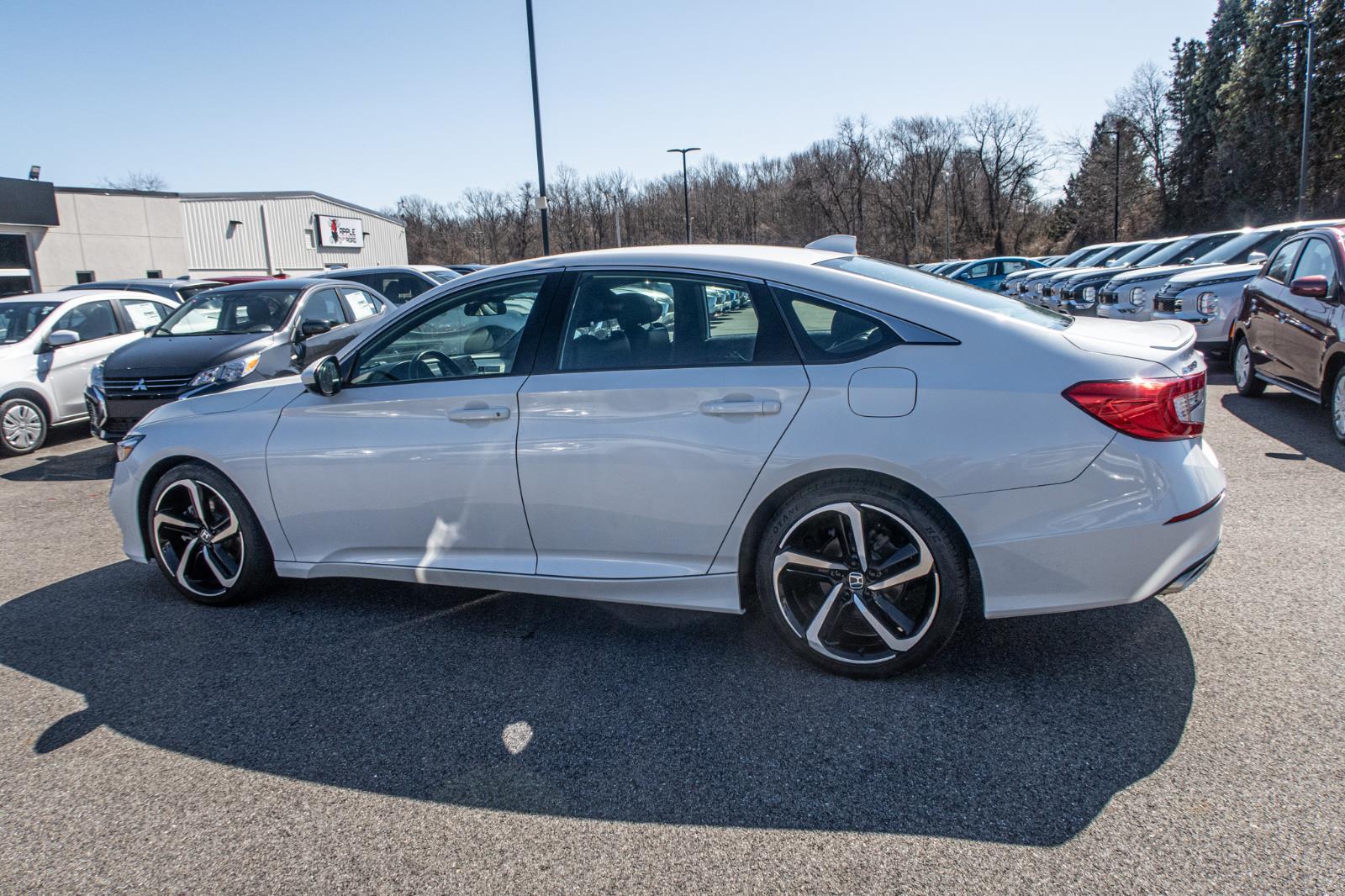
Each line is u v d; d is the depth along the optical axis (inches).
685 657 128.6
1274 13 1720.0
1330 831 83.1
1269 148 1733.5
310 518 145.8
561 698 118.1
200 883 84.2
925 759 99.4
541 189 668.1
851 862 83.0
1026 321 114.8
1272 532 169.6
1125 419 103.7
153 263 1244.5
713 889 80.0
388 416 138.4
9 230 1064.2
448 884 82.6
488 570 134.6
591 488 125.3
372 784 99.8
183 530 156.3
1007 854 82.9
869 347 112.9
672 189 3147.1
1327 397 249.4
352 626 145.9
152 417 161.0
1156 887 77.2
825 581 117.6
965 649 126.0
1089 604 107.8
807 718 109.7
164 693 124.3
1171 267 430.3
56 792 100.5
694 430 118.3
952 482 107.2
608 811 92.9
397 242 2101.4
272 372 291.7
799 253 131.0
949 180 2933.1
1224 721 103.6
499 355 133.3
